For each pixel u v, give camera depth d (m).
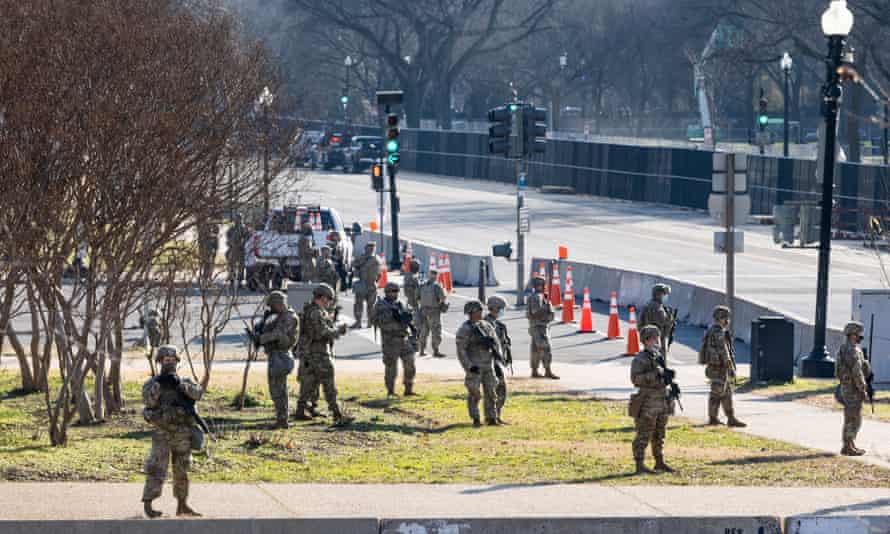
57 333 42.31
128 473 36.72
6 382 58.16
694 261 120.44
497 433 46.97
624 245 134.75
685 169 174.00
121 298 44.00
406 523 30.73
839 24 63.53
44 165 39.81
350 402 54.47
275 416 49.16
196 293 88.25
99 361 46.94
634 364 38.72
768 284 103.31
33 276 40.91
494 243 137.62
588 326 83.69
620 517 31.39
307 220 99.88
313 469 38.41
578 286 101.62
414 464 39.59
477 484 36.44
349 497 34.16
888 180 132.00
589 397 57.69
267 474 37.34
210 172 49.34
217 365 67.19
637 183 184.88
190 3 96.75
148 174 41.69
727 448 44.34
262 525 30.30
